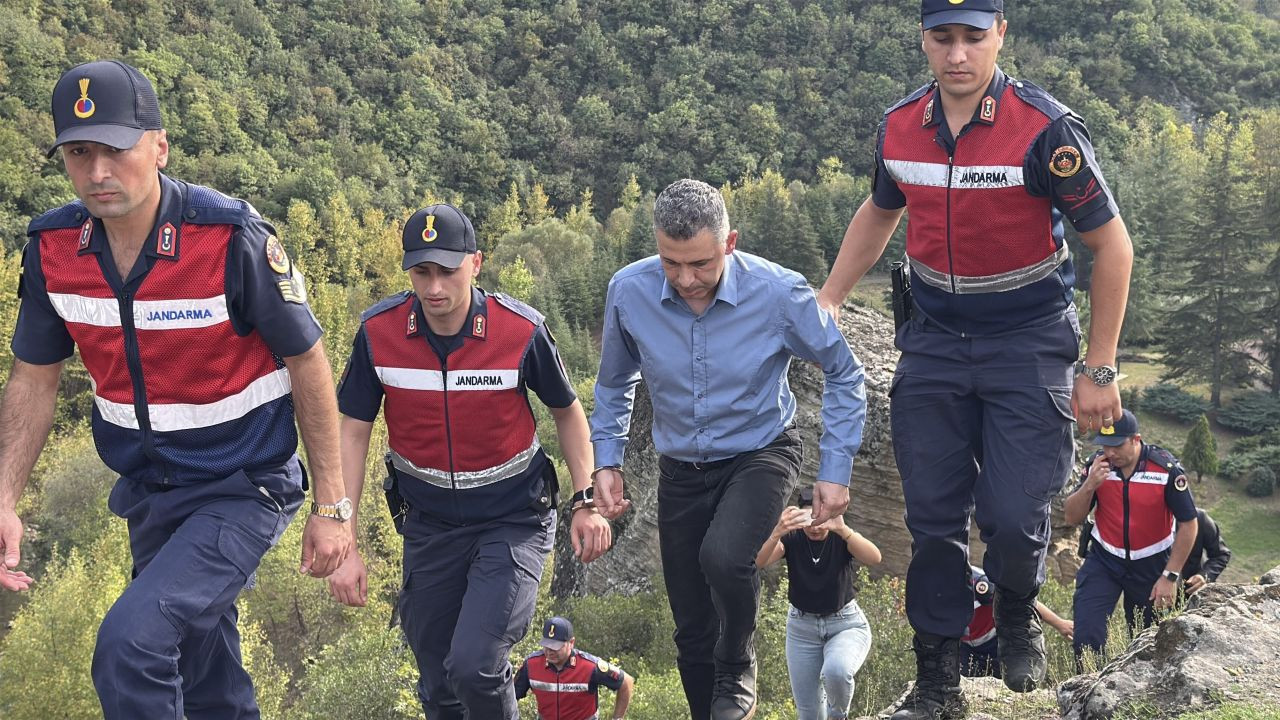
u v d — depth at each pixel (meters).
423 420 4.14
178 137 140.50
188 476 3.08
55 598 23.80
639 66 191.25
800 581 5.80
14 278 62.12
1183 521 6.43
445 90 176.25
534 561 4.21
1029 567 3.54
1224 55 169.50
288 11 179.00
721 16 191.25
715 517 3.84
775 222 93.81
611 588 17.41
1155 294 76.00
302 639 28.77
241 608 22.44
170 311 2.95
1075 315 3.56
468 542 4.27
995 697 4.25
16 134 115.88
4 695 23.17
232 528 3.01
